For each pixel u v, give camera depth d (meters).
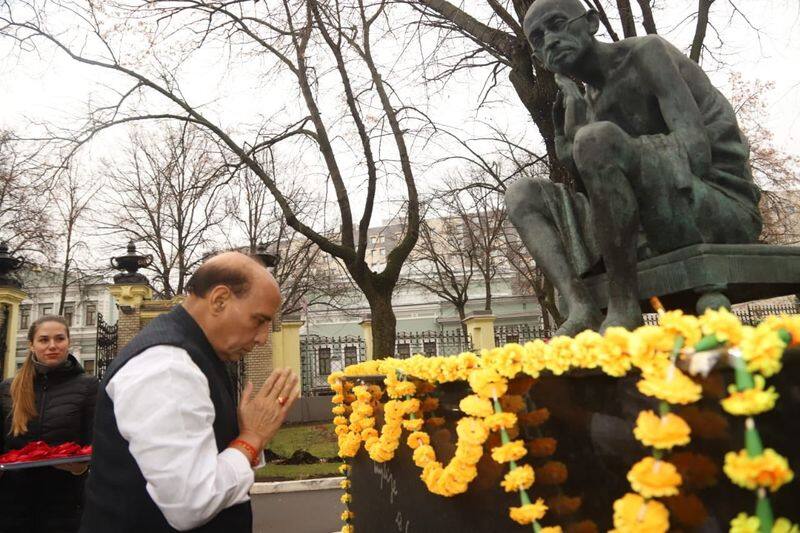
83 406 3.59
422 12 10.37
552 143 8.23
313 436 14.14
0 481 3.19
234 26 11.23
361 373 2.73
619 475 1.27
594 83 2.63
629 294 2.05
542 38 2.61
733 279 2.04
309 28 10.69
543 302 20.61
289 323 19.41
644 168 2.19
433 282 32.72
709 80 2.59
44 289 40.25
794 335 1.06
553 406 1.41
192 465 1.61
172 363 1.71
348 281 33.47
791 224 16.30
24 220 21.44
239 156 11.60
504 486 1.51
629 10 7.77
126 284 16.42
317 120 11.44
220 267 1.96
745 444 1.07
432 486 1.76
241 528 1.92
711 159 2.38
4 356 13.80
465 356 1.65
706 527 1.12
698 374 1.13
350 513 2.91
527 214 2.50
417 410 2.00
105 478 1.72
